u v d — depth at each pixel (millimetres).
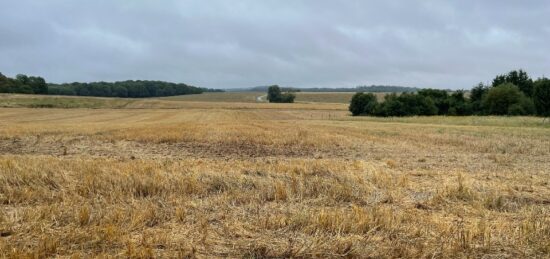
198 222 6180
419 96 66188
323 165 11000
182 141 20969
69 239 5297
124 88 149375
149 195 7578
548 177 10539
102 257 4754
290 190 7965
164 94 162375
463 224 6344
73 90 139250
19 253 4777
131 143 20156
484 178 10227
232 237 5633
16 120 51656
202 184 8336
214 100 134250
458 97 69000
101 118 57719
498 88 63344
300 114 75625
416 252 5105
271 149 18438
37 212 6254
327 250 5168
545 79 62031
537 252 5258
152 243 5266
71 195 7410
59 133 24297
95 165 9922
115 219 6062
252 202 7312
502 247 5383
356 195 7824
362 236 5613
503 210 7242
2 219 5996
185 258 4945
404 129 31609
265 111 82000
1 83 120312
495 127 34594
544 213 6977
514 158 15047
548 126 36906
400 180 9172
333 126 35750
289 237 5609
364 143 20750
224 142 20609
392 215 6371
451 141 21484
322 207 7098
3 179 8141
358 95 73625
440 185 9086
